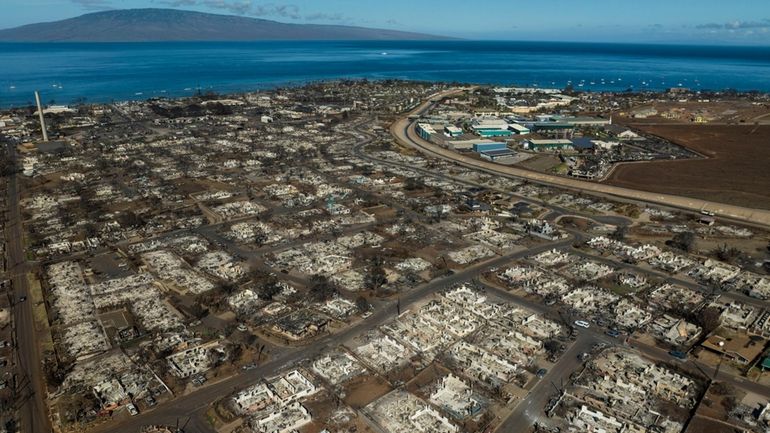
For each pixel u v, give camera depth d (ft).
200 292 432.25
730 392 306.76
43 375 325.01
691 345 360.69
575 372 331.36
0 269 469.98
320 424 285.43
